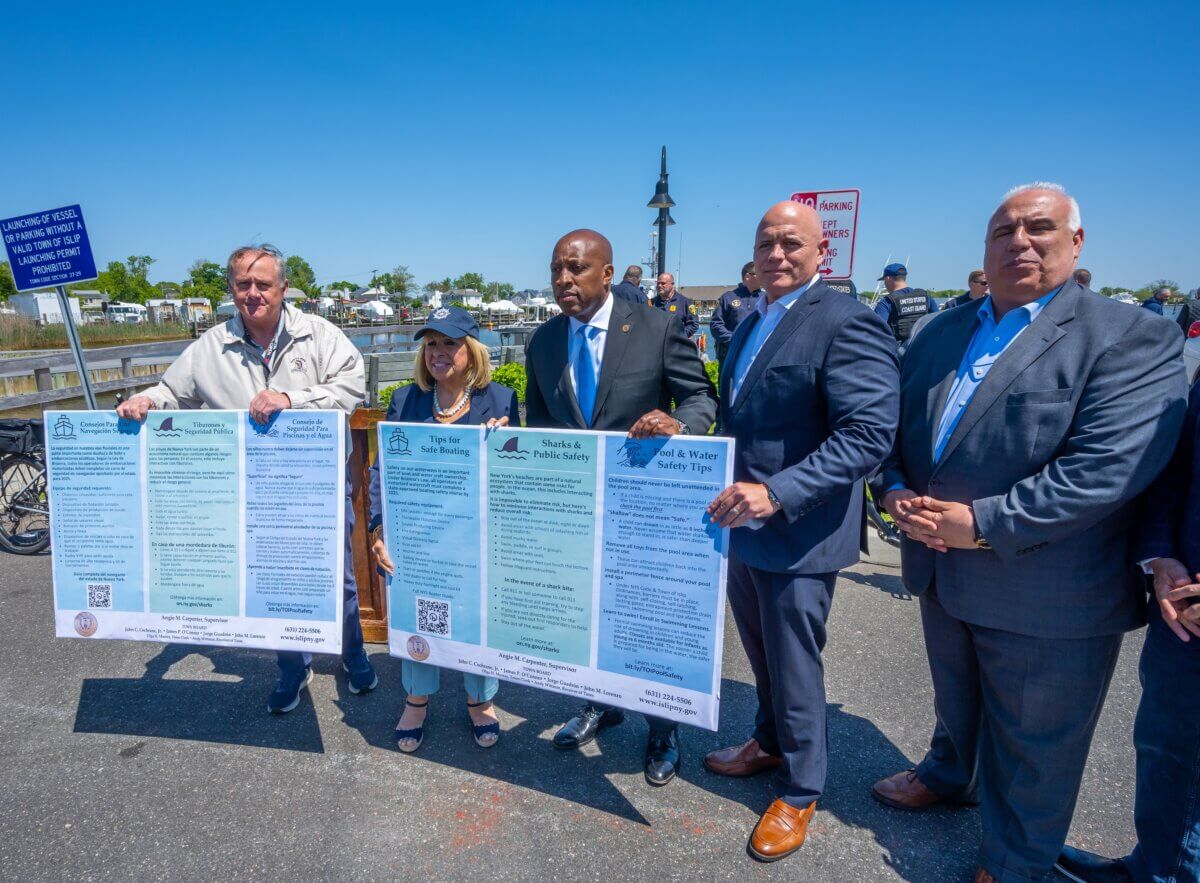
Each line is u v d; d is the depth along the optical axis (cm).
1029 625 185
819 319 211
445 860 219
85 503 269
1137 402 167
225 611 268
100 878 211
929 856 221
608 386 253
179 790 251
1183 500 173
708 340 1539
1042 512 171
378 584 364
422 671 271
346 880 211
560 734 279
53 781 255
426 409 276
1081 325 179
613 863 217
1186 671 173
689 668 218
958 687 220
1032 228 181
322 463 257
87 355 920
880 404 199
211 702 310
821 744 224
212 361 291
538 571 237
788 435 218
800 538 215
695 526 211
